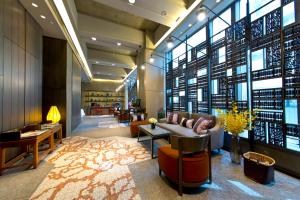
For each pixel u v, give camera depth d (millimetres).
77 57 6844
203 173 1887
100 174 2326
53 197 1776
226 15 3584
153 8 3846
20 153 2984
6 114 2617
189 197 1769
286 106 2414
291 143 2338
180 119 4660
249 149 2914
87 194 1829
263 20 2754
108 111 14188
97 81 15047
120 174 2326
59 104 4672
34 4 3102
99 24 5477
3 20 2547
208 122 3336
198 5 3572
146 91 6547
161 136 3221
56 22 3805
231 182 2076
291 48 2324
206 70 4211
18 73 3006
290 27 2332
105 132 5477
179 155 1812
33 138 2520
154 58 6668
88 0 4520
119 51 8555
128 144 3914
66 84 4785
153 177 2234
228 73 3492
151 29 6410
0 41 2479
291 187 1946
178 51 5836
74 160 2879
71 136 4852
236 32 3289
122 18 5586
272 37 2596
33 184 2057
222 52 3670
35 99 3754
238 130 2623
